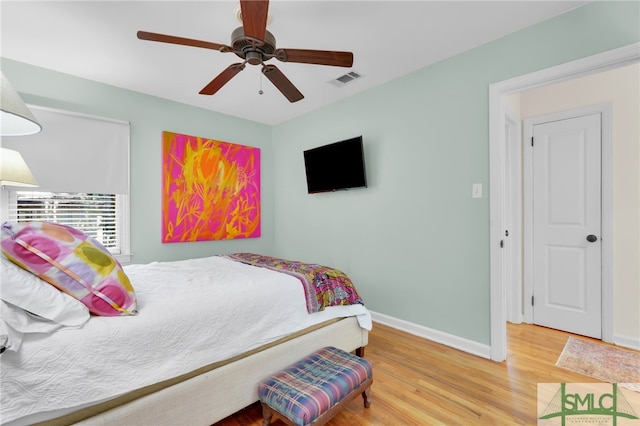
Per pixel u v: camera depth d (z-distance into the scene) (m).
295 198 4.04
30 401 1.03
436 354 2.38
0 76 1.31
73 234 1.40
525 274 3.08
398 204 2.92
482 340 2.36
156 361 1.30
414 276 2.80
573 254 2.79
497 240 2.28
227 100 3.41
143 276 2.02
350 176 3.20
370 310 3.17
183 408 1.37
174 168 3.38
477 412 1.67
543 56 2.06
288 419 1.35
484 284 2.35
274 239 4.38
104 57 2.47
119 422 1.19
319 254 3.73
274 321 1.76
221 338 1.52
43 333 1.11
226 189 3.81
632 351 2.41
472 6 1.91
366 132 3.18
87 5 1.86
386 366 2.19
